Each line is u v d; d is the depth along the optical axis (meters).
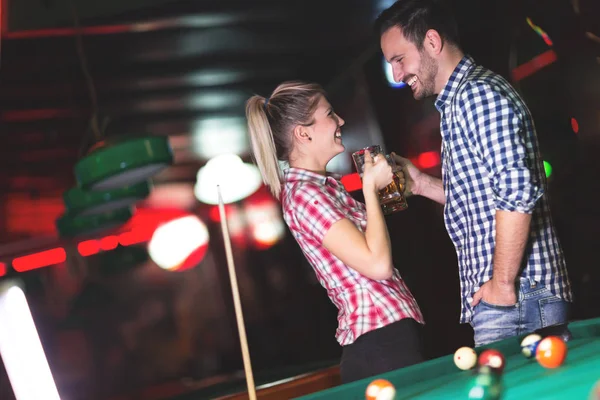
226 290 11.07
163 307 11.06
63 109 7.28
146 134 3.29
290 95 2.48
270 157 2.51
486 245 2.50
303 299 10.75
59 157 8.35
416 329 2.34
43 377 5.18
